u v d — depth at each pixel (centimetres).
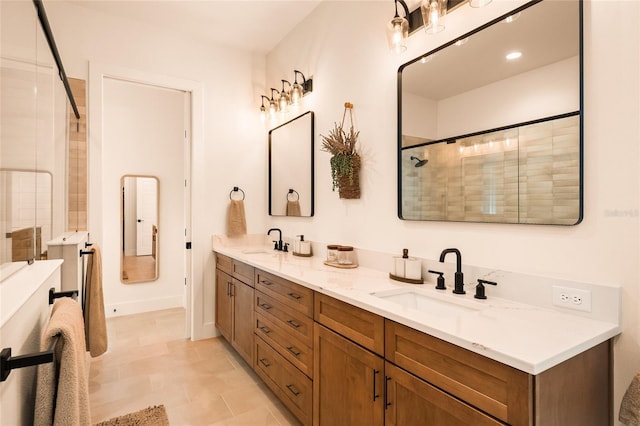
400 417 122
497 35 149
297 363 186
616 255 116
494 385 93
